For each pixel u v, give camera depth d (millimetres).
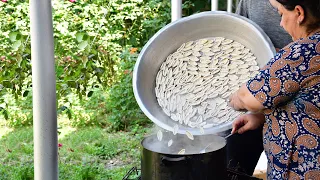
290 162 1385
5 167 3555
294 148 1370
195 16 1843
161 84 1819
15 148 4055
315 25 1319
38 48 1636
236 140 2109
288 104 1366
